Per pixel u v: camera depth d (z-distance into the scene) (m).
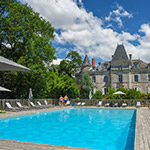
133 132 11.04
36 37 29.22
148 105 26.50
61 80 35.19
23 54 29.88
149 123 11.64
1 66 11.25
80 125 13.54
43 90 31.20
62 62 48.09
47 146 6.36
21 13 28.11
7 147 6.24
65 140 9.15
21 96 29.41
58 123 14.51
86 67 56.09
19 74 27.86
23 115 17.98
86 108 26.36
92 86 45.06
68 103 30.14
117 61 50.84
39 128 12.41
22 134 10.52
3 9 27.86
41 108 24.91
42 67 28.50
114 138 9.51
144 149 5.87
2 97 29.09
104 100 28.56
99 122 14.93
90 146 8.06
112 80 50.03
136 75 48.19
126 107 26.05
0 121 14.98
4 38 28.31
